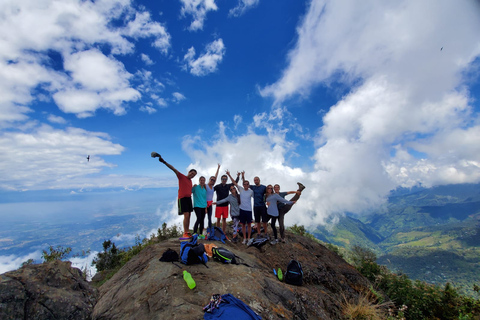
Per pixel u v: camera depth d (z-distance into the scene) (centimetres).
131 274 527
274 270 646
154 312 346
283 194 877
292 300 494
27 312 288
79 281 387
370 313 608
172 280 430
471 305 714
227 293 404
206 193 806
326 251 948
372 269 998
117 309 387
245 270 529
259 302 414
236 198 838
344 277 794
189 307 348
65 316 316
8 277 312
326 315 528
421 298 783
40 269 352
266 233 886
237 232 882
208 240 769
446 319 716
